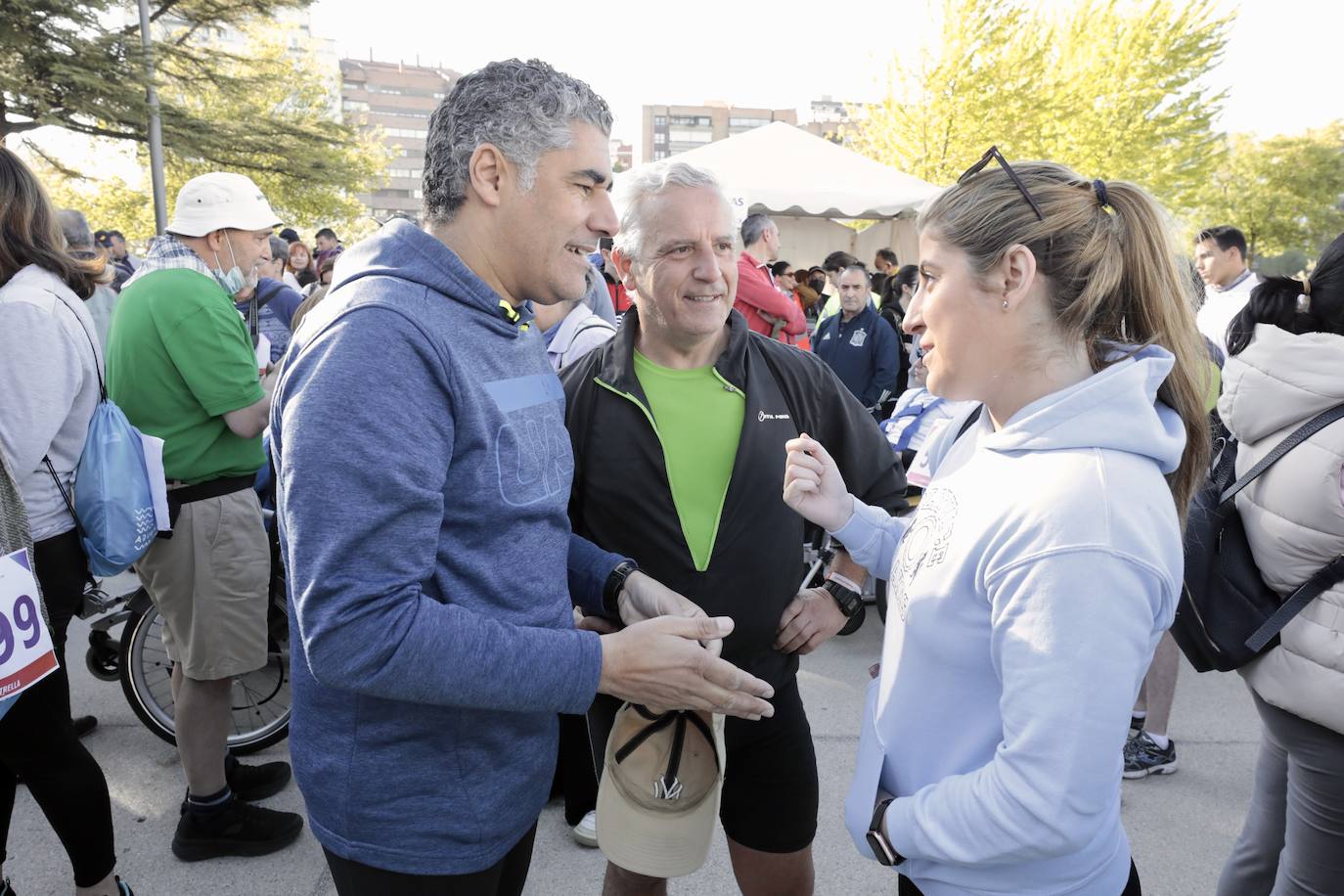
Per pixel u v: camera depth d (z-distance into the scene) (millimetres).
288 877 2338
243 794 2658
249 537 2355
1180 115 20422
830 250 16781
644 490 1623
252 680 3000
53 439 1950
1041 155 20109
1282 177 43031
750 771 1703
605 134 1147
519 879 1321
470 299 1102
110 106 15672
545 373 1254
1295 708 1513
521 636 1046
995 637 946
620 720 1479
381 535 959
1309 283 1583
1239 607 1576
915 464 1872
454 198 1121
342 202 24297
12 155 1922
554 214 1107
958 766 1041
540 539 1172
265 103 22906
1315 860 1548
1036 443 963
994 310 1009
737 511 1619
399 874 1114
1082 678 868
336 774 1105
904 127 18922
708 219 1562
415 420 985
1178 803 2711
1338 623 1475
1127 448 939
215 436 2309
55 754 1848
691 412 1656
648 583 1442
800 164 8523
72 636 3877
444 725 1098
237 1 18984
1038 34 19094
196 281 2311
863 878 2354
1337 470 1452
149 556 2291
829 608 1718
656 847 1430
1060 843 885
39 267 1935
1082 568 879
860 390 6094
